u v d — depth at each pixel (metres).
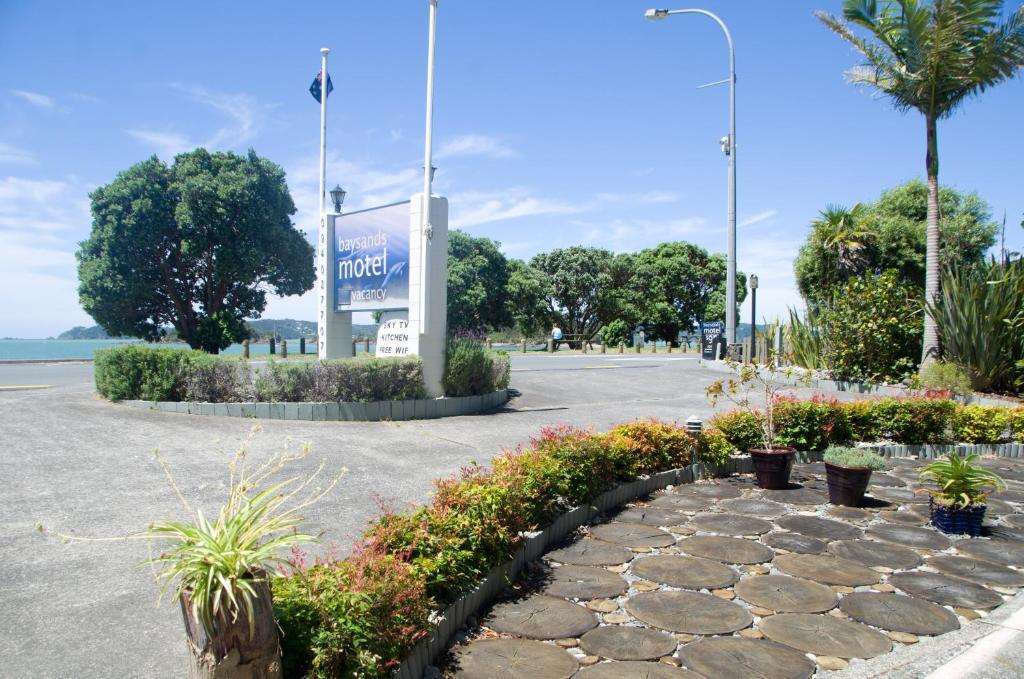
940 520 5.83
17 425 8.15
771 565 4.90
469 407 11.53
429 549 3.74
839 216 24.23
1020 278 14.95
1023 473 8.61
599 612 4.05
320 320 14.07
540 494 5.23
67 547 4.42
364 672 2.65
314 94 14.84
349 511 5.42
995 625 3.97
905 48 15.58
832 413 9.22
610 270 47.78
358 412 10.05
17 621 3.38
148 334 30.73
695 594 4.34
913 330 16.47
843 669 3.41
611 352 36.44
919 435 9.84
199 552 2.38
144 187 28.17
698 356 30.84
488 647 3.56
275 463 6.95
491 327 45.31
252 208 29.38
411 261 11.62
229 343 28.62
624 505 6.56
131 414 9.27
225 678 2.29
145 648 3.17
